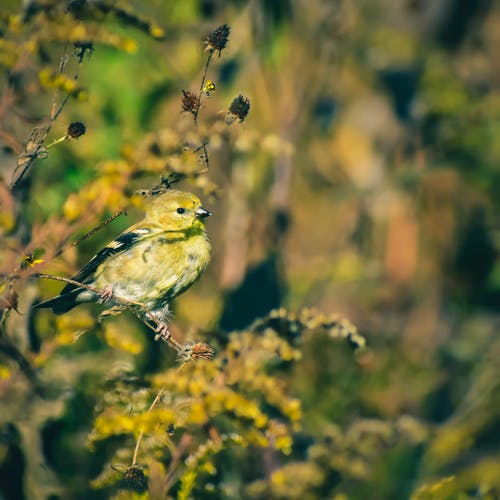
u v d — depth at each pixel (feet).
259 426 20.51
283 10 42.45
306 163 50.06
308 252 51.75
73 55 20.08
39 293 26.43
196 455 21.36
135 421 20.35
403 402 41.22
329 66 46.16
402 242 50.01
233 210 42.22
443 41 52.65
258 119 44.75
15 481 24.39
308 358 38.88
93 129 34.99
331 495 28.09
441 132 49.44
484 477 27.99
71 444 27.04
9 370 20.39
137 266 29.94
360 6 47.03
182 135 19.02
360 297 45.93
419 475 35.94
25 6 20.16
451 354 44.52
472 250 49.57
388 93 51.52
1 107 20.08
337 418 37.45
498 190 48.19
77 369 26.63
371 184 50.19
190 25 38.86
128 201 17.72
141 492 21.31
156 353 31.37
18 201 23.27
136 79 38.04
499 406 38.58
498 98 49.16
